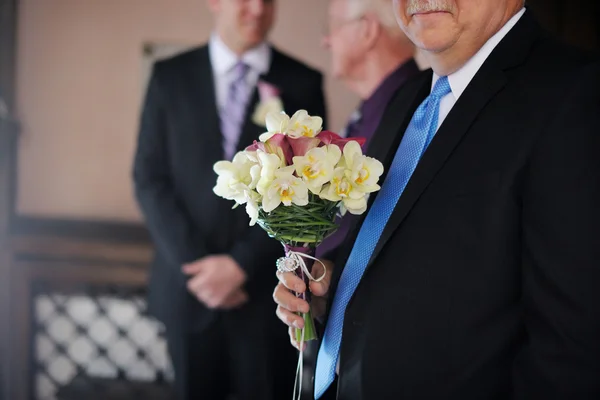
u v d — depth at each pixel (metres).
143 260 3.58
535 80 1.27
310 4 3.53
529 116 1.23
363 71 2.41
